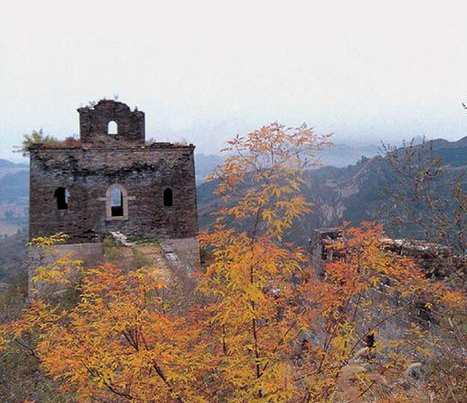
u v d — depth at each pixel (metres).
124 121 23.64
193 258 22.89
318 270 7.00
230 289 5.59
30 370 9.48
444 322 6.32
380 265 6.02
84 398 5.48
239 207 5.75
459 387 5.73
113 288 5.77
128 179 22.83
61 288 12.71
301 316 5.71
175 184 23.38
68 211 22.12
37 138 23.19
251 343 5.55
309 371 5.62
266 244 5.45
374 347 6.35
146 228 23.02
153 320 5.50
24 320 6.03
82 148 22.23
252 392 5.14
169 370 5.05
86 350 5.13
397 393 6.23
